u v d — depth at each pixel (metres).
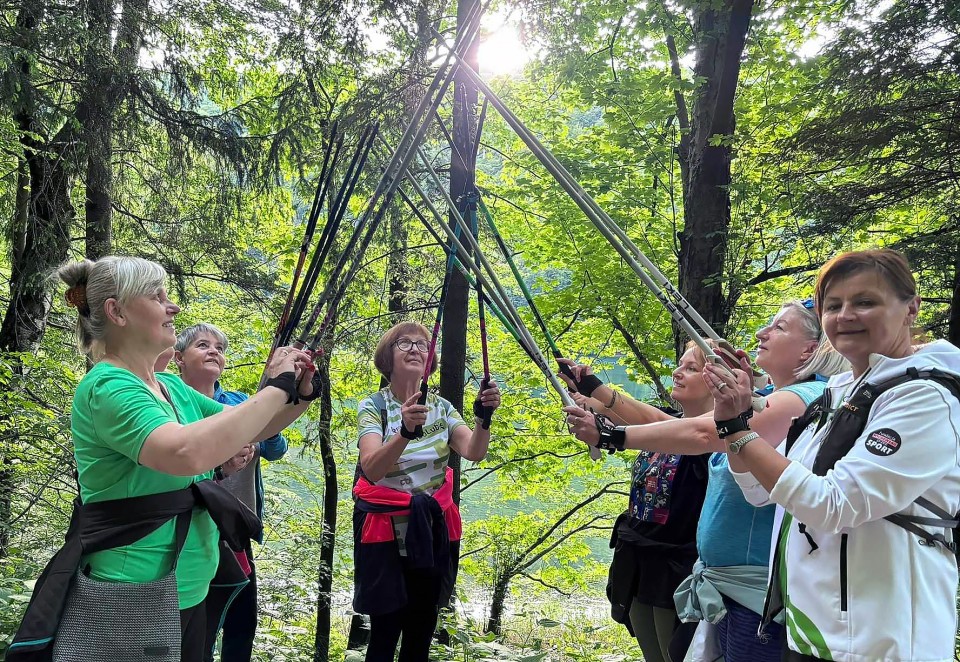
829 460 1.64
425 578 2.76
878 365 1.67
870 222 6.52
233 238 7.42
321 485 8.48
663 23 6.68
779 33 7.97
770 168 6.80
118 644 1.63
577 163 8.18
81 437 1.71
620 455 9.58
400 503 2.70
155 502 1.70
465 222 2.62
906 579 1.53
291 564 5.41
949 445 1.52
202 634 1.84
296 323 2.03
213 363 2.95
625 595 2.84
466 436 2.90
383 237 6.30
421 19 5.76
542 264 9.33
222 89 7.59
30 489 5.93
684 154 7.79
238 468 2.61
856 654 1.52
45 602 1.61
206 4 6.57
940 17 5.53
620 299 8.35
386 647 2.76
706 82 6.80
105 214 6.75
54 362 5.92
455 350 6.02
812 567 1.63
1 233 7.05
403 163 2.02
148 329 1.79
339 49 6.20
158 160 7.03
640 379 9.25
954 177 5.89
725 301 7.02
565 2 6.25
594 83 7.62
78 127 6.14
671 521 2.72
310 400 2.13
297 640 4.99
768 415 2.03
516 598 10.38
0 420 5.67
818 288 1.79
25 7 5.95
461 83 5.15
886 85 5.82
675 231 8.05
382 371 2.97
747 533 2.19
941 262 5.88
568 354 9.84
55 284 6.77
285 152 6.70
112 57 6.11
